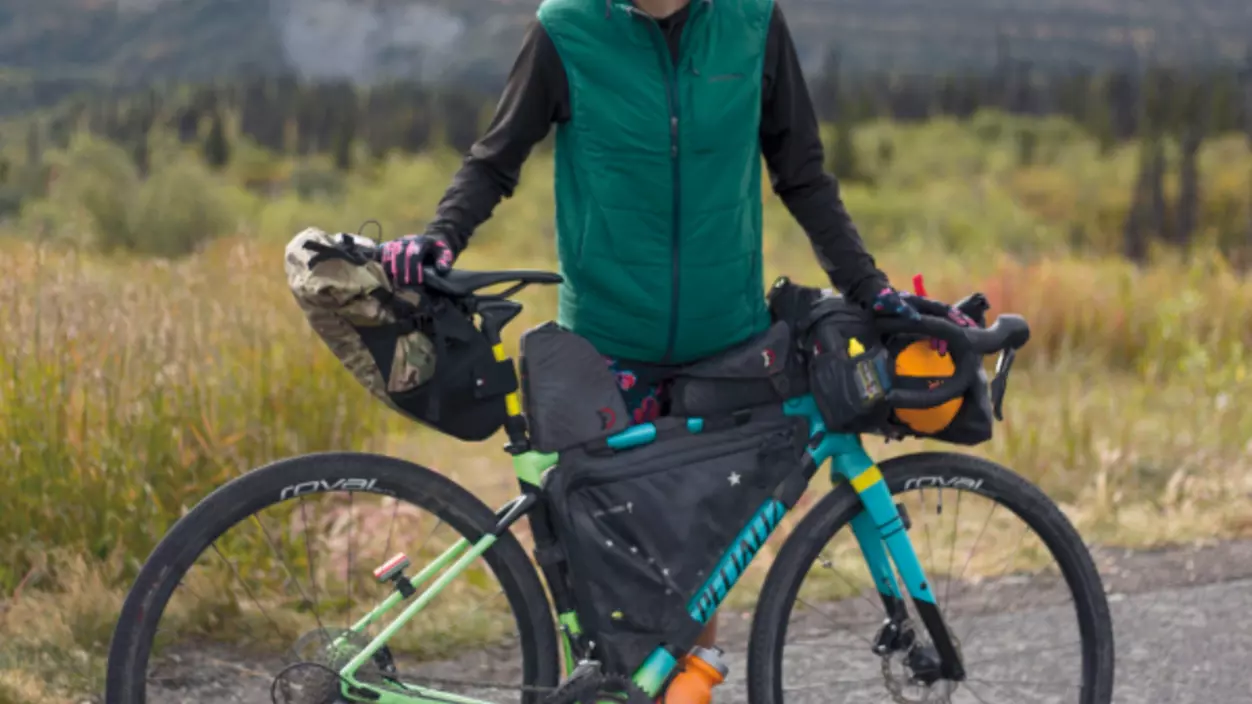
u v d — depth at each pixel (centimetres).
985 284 1010
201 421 429
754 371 271
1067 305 923
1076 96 10725
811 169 282
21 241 514
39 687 320
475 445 589
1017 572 434
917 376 272
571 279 275
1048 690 349
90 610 360
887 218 4784
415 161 5969
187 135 9019
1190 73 9931
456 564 259
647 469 264
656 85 256
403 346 243
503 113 266
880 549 290
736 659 375
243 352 482
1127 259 1362
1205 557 468
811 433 277
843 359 271
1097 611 296
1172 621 403
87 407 409
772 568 281
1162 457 598
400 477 253
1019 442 586
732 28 261
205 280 532
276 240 843
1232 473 568
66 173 2509
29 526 390
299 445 474
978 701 343
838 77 10700
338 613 375
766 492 271
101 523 397
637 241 264
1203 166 5725
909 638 290
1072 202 6266
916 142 9112
